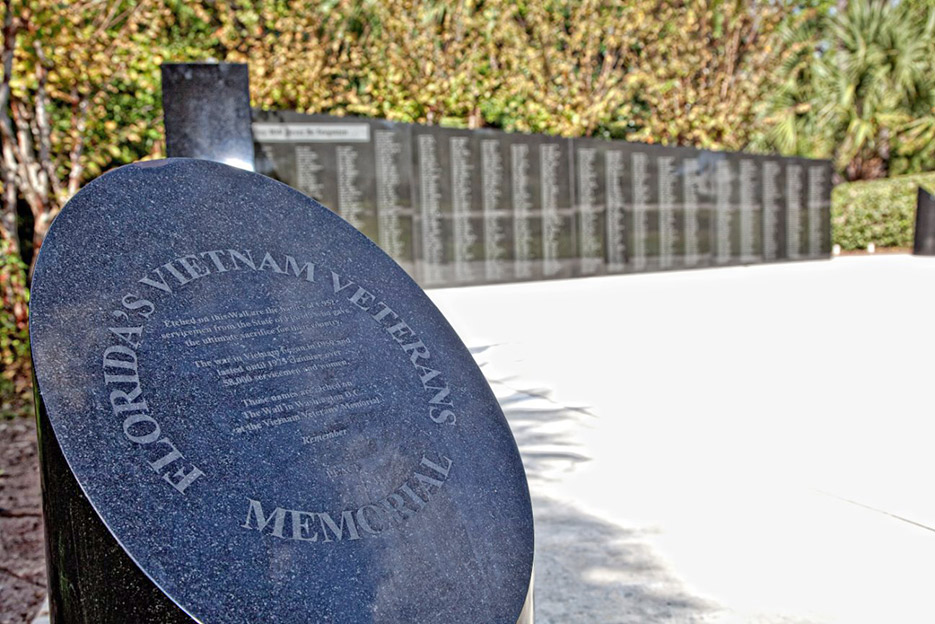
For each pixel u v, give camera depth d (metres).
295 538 1.67
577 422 4.55
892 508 3.33
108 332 1.86
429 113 11.19
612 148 10.60
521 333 6.95
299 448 1.84
